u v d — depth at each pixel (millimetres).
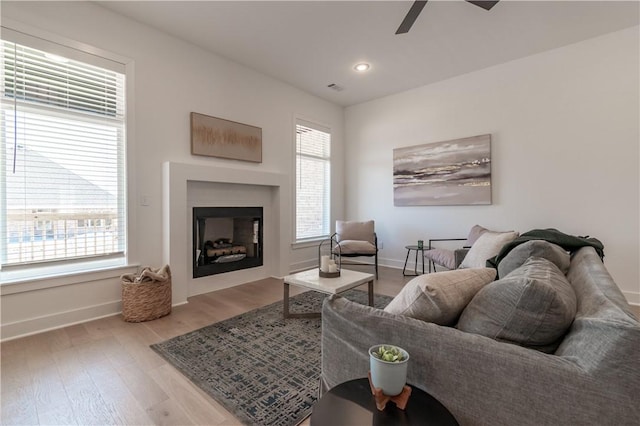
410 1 2578
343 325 1160
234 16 2787
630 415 667
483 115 3875
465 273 1265
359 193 5148
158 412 1473
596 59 3145
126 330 2398
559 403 745
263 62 3676
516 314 925
